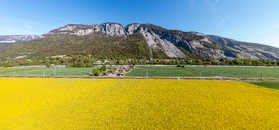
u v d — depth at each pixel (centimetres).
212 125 777
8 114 954
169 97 1270
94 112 971
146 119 857
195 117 872
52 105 1116
